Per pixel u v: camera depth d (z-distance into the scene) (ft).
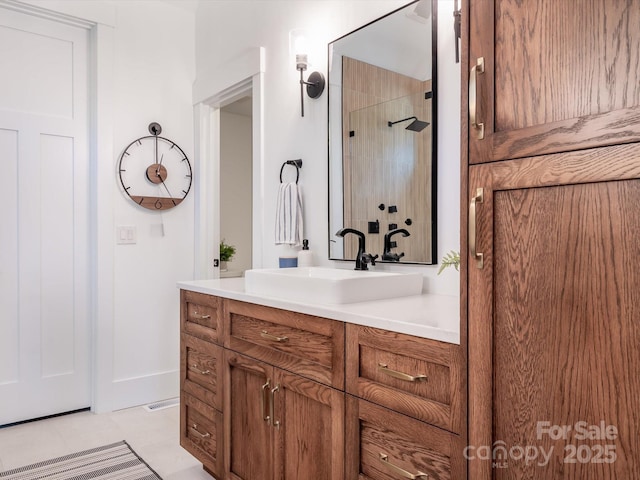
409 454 3.70
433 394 3.51
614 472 2.50
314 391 4.62
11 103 8.43
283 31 7.91
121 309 9.41
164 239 9.98
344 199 6.78
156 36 9.87
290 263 7.35
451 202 5.41
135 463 7.07
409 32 5.84
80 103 9.19
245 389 5.72
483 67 3.11
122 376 9.43
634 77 2.41
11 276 8.46
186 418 7.04
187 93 10.32
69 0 8.67
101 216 9.11
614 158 2.48
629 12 2.42
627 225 2.44
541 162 2.80
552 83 2.75
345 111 6.75
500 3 3.02
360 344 4.11
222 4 9.52
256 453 5.51
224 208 15.24
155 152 9.82
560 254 2.72
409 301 4.96
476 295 3.16
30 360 8.66
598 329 2.56
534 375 2.85
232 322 5.93
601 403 2.55
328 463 4.49
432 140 5.56
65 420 8.74
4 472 6.73
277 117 8.09
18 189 8.51
